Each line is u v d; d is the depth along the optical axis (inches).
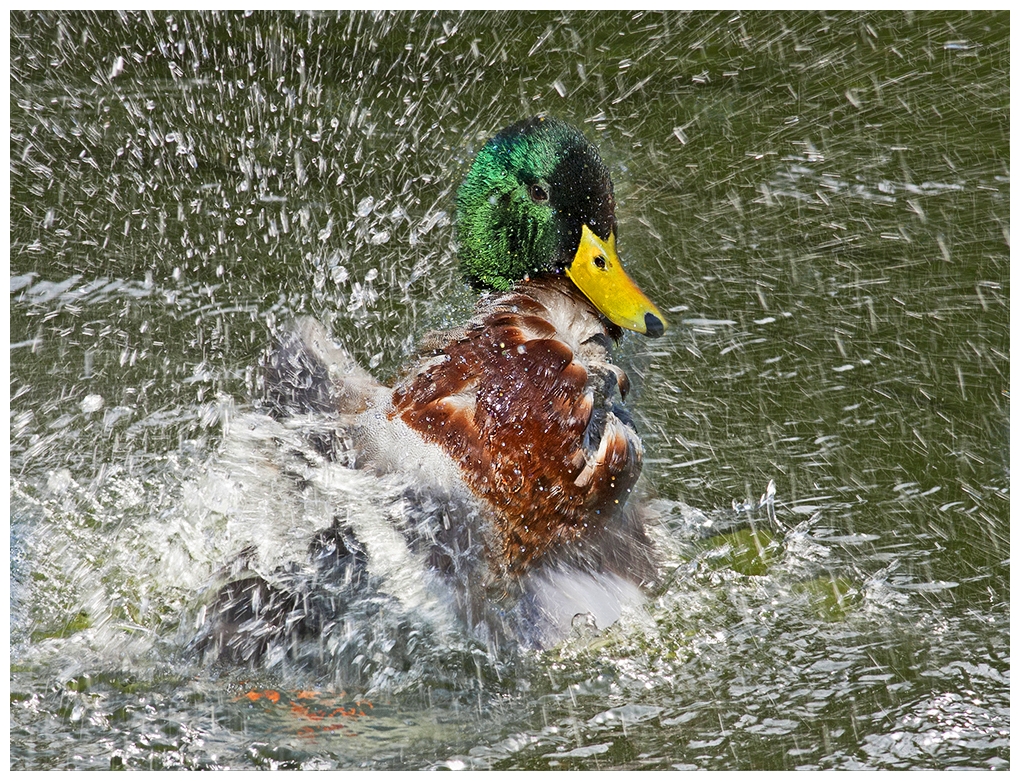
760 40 634.2
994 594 276.4
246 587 263.0
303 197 487.8
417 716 237.8
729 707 238.4
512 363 272.1
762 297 429.7
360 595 262.8
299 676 249.9
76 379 372.8
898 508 315.6
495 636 263.1
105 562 285.6
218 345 394.3
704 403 368.2
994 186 498.0
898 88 581.9
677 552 298.2
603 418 284.2
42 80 571.2
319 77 586.2
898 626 264.7
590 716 237.0
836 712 235.1
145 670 249.8
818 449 344.8
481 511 267.4
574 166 296.0
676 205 493.4
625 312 292.4
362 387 282.7
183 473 329.1
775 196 498.3
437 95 573.6
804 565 291.1
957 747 223.1
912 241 462.3
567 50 623.2
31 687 242.5
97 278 430.0
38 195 481.4
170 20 626.8
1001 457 337.4
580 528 278.2
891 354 392.5
